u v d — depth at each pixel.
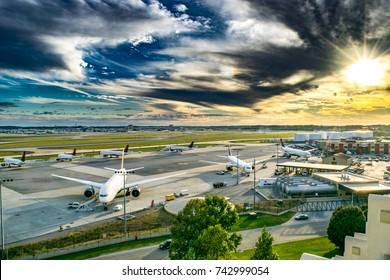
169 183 139.25
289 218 92.19
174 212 96.31
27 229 83.75
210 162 192.88
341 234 65.94
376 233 44.84
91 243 73.19
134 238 76.88
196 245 46.72
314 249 69.69
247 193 121.88
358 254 48.16
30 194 119.25
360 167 177.50
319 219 91.25
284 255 66.00
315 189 114.12
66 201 109.62
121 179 115.25
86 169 177.38
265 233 45.78
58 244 74.44
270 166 187.38
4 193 120.88
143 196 116.69
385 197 44.28
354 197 111.19
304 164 162.25
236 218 61.34
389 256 43.78
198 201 59.28
